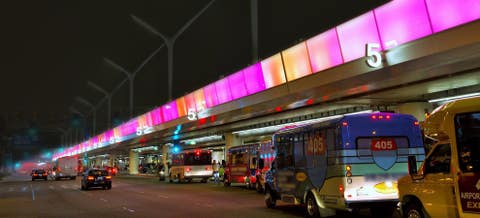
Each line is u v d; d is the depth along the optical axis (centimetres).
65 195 2873
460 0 1597
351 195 1285
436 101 2405
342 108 2884
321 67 2325
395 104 2605
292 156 1600
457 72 1814
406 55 1831
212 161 4588
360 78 2084
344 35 2145
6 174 9944
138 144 7488
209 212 1708
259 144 2809
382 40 1933
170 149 7038
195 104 3962
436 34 1695
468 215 883
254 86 2972
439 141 991
